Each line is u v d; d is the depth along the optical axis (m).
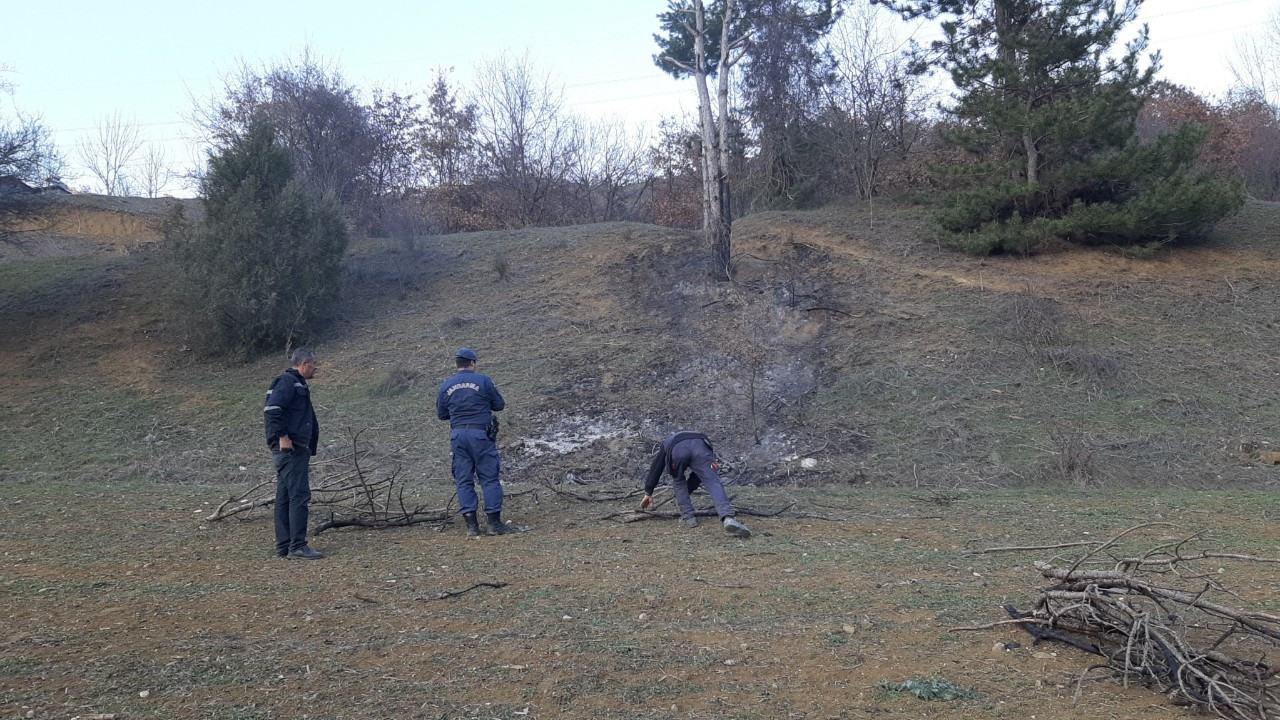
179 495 10.77
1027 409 13.75
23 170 21.91
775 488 11.28
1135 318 16.59
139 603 5.71
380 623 5.30
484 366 16.67
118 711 3.96
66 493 10.95
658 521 8.75
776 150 28.19
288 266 18.36
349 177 35.41
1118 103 18.77
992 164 20.03
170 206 23.17
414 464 12.96
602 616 5.45
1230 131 33.34
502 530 8.22
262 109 34.50
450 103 39.38
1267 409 13.51
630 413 14.45
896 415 13.80
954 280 18.38
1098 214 18.61
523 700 4.14
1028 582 6.18
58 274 23.08
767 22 24.52
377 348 18.03
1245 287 17.56
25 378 17.69
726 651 4.79
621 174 37.06
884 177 27.16
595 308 18.86
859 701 4.13
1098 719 3.90
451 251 23.16
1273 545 7.38
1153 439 12.62
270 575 6.54
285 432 7.20
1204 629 5.16
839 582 6.21
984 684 4.32
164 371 17.92
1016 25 20.89
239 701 4.09
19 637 4.95
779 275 19.08
